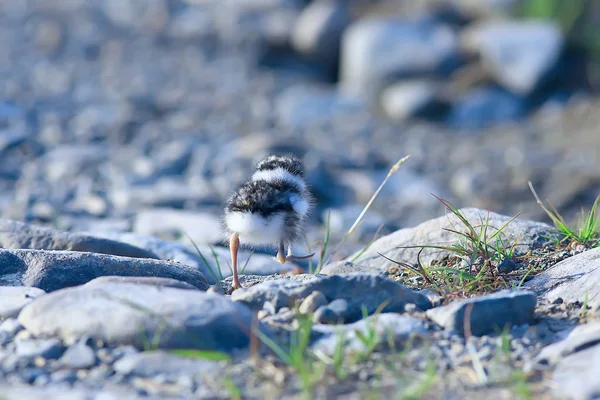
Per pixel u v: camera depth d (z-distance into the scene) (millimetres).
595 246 7652
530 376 5141
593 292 6402
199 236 11539
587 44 22141
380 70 23359
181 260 8609
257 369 5148
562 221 8500
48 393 4793
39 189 14625
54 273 6781
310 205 8398
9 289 6414
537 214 15383
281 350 5359
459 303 5934
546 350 5434
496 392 4938
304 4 27594
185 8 30406
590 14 22516
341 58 25438
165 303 5543
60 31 29672
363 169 17922
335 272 7473
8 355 5402
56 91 23297
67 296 5797
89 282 6242
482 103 21938
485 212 8359
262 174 7832
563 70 22078
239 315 5555
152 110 21906
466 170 18109
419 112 21969
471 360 5379
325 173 16547
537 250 7695
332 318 5969
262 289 6273
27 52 27688
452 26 24766
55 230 8211
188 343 5344
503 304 5914
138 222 12430
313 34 25500
